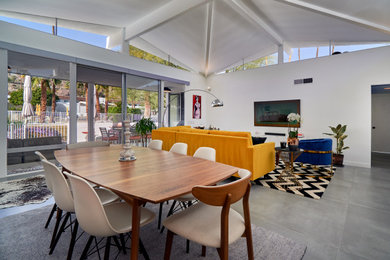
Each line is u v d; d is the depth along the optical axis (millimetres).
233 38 5797
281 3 3934
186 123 7625
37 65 4473
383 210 2484
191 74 7699
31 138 4398
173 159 2086
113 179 1404
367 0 3104
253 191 3139
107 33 5887
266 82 6445
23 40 3832
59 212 1691
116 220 1383
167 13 4426
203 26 5184
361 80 4789
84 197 1185
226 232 1115
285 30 5320
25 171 3992
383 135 6727
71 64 4543
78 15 4520
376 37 4730
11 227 2051
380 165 4875
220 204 1108
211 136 3750
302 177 3867
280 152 3734
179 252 1701
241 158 3357
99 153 2371
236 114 7270
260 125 6645
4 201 2648
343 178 3799
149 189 1211
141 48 6547
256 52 6859
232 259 1600
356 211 2461
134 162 1940
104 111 7996
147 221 1381
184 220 1349
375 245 1796
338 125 4695
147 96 6391
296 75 5809
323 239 1889
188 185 1289
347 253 1688
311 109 5562
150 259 1605
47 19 4668
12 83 4477
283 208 2547
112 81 6914
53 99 5125
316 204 2664
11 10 4094
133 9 4480
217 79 7871
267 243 1819
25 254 1646
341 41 5438
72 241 1508
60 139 4848
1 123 3588
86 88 7340
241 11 4316
